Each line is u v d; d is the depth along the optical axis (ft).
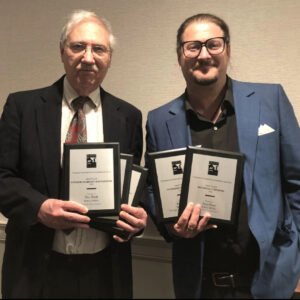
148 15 5.79
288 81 5.26
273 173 4.01
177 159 3.94
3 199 3.98
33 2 6.38
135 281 4.55
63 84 4.58
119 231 3.94
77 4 6.14
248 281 3.91
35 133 4.23
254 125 4.08
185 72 4.26
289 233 3.97
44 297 3.98
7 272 4.16
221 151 3.80
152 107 5.88
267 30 5.29
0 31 6.60
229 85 4.45
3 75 6.63
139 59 5.89
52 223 3.79
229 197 3.77
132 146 4.72
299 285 4.17
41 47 6.37
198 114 4.35
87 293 4.03
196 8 5.54
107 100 4.62
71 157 3.78
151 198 4.57
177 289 4.08
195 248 4.05
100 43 4.25
